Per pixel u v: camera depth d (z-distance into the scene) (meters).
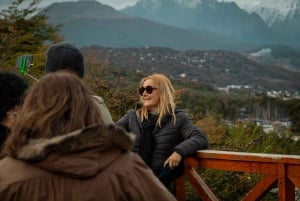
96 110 2.04
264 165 3.74
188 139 3.85
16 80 2.75
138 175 2.00
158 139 3.86
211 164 3.94
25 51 11.41
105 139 1.90
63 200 1.86
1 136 2.60
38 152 1.84
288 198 3.67
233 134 8.15
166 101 3.91
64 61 3.05
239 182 6.01
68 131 1.94
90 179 1.89
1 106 2.66
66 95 1.99
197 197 5.46
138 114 3.94
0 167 1.92
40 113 1.95
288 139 10.15
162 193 2.01
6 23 11.71
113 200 1.90
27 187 1.87
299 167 3.61
